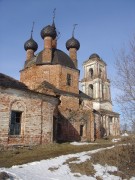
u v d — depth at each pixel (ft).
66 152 53.67
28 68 112.06
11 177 30.55
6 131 56.39
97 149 58.54
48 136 65.87
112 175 39.47
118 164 45.44
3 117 56.44
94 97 166.20
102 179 36.88
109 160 47.21
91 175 37.88
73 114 99.55
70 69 110.93
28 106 62.34
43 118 65.51
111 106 170.19
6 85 58.49
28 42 125.80
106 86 173.27
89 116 105.60
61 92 102.37
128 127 47.70
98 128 115.96
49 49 110.93
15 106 59.47
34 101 64.03
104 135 155.33
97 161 45.98
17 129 59.72
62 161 43.80
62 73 107.45
